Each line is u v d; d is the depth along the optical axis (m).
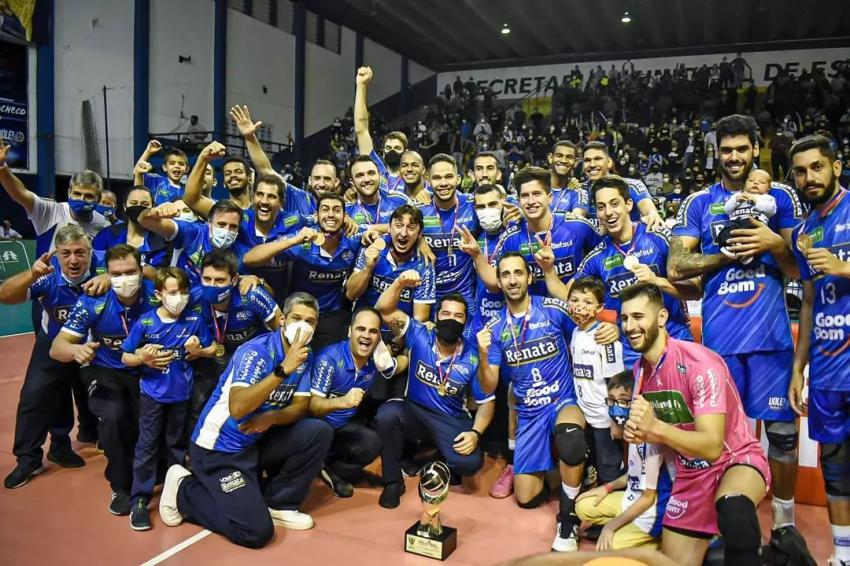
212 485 3.64
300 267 4.90
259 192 4.79
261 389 3.50
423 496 3.46
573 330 4.16
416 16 21.78
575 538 3.51
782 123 19.42
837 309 3.05
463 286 5.31
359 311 4.22
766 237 3.15
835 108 19.55
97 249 5.43
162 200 6.59
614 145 19.86
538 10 20.47
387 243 4.98
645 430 2.71
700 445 2.71
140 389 4.01
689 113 21.28
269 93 21.88
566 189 5.94
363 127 6.89
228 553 3.46
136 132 17.55
